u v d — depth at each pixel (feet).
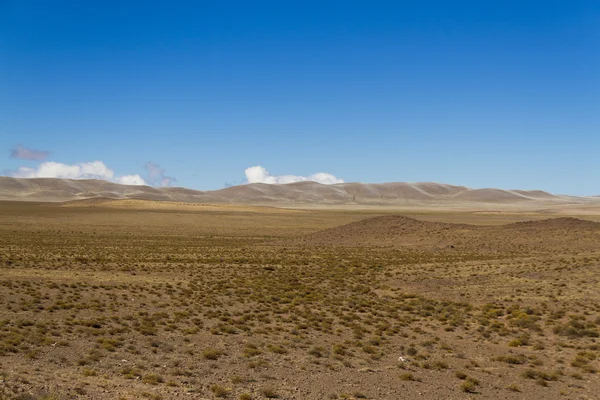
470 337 96.78
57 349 77.87
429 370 73.56
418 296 146.10
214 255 255.09
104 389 56.08
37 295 127.03
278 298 135.64
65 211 606.55
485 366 76.54
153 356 76.69
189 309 118.62
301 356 79.41
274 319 110.32
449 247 301.02
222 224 515.91
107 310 114.52
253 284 161.89
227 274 186.80
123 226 464.65
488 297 140.87
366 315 117.70
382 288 162.09
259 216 625.82
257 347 84.99
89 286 146.82
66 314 107.76
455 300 138.82
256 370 70.54
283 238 379.76
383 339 93.40
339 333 97.81
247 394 57.62
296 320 109.09
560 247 278.46
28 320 98.53
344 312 120.78
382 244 327.88
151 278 170.19
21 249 252.62
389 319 113.91
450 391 63.72
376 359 79.25
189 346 84.33
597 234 295.07
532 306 124.36
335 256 260.01
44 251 247.29
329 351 83.10
